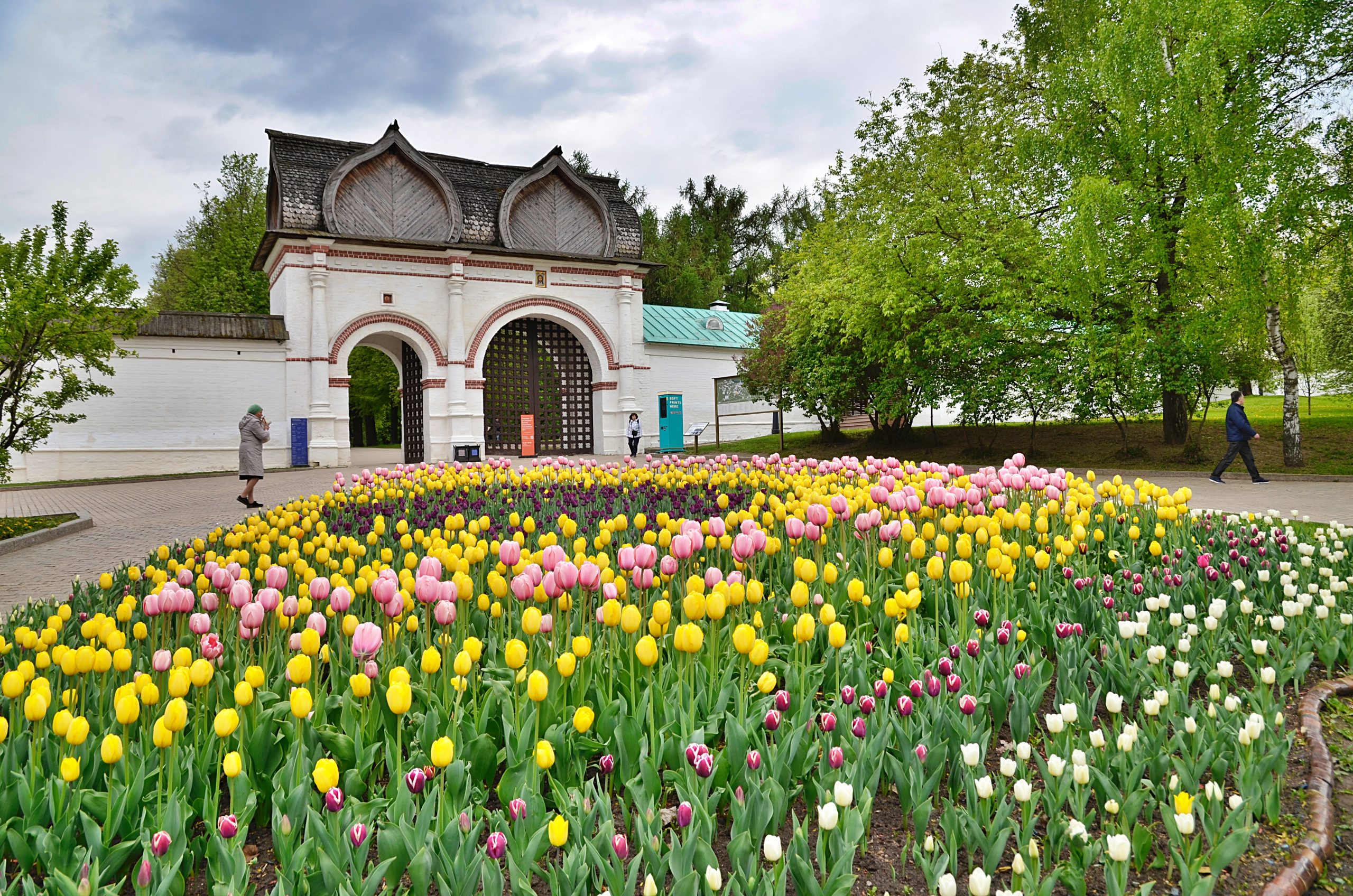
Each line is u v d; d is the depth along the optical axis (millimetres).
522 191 30953
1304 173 16578
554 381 32625
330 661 3641
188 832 2787
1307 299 26406
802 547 5688
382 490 10875
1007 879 2660
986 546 4969
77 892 2199
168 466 25766
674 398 32625
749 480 9883
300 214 26953
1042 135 19234
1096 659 4039
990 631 4199
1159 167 18094
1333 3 16297
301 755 2758
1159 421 23922
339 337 27438
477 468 12523
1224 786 3039
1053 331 20891
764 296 29000
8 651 4047
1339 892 2666
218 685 3355
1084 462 21297
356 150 28750
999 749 3482
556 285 31109
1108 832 2557
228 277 43062
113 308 16141
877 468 9000
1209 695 3949
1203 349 18469
